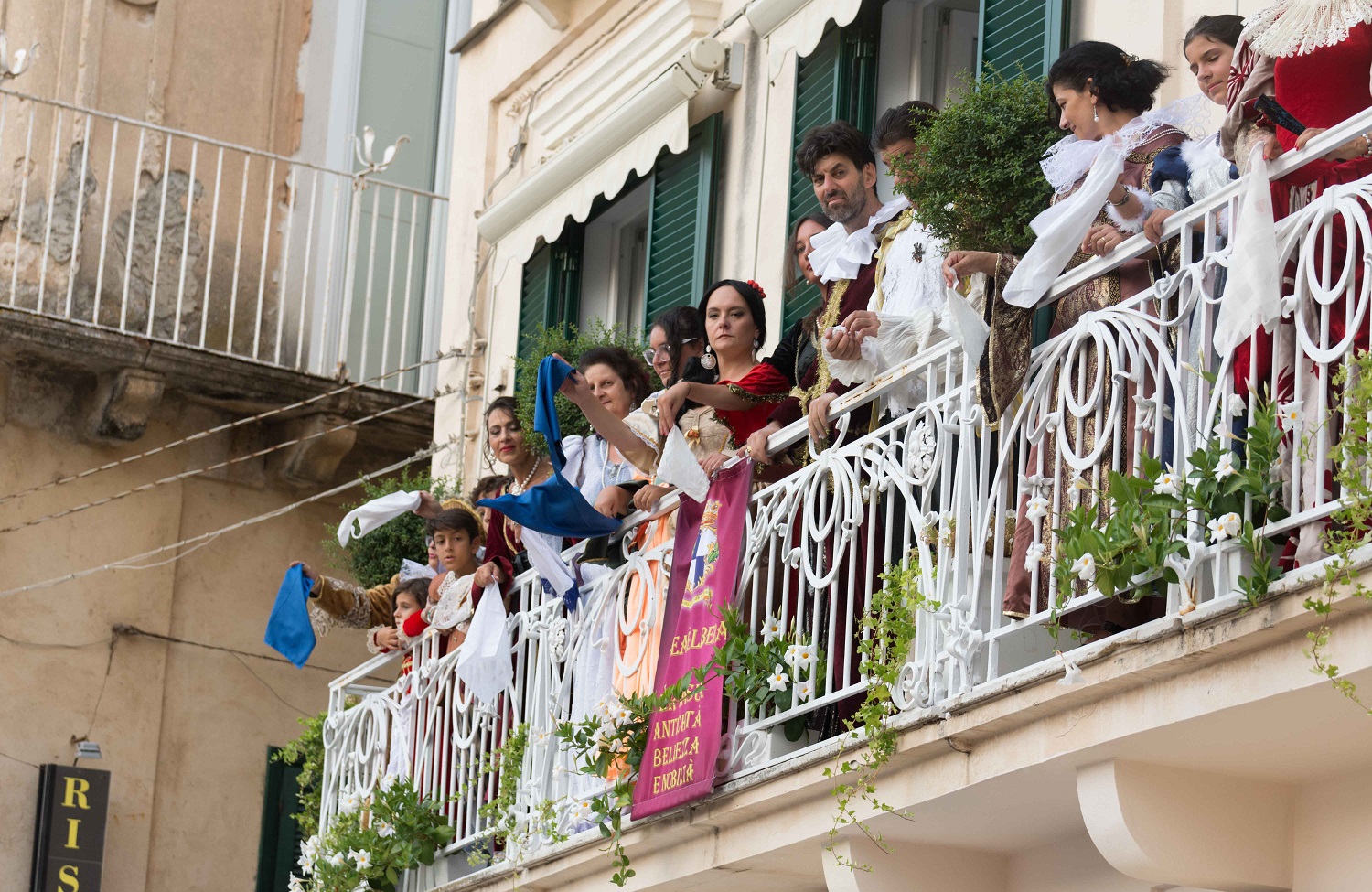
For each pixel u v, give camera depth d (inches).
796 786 280.1
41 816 586.6
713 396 320.2
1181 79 322.7
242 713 630.5
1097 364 240.7
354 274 674.2
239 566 639.8
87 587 614.5
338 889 400.8
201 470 636.1
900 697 261.3
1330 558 201.2
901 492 297.0
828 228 327.6
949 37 403.9
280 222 676.7
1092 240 246.1
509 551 385.7
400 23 695.1
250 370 621.3
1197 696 217.2
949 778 254.5
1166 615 223.0
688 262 450.9
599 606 346.3
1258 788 239.5
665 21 470.6
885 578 267.4
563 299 511.8
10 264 626.5
